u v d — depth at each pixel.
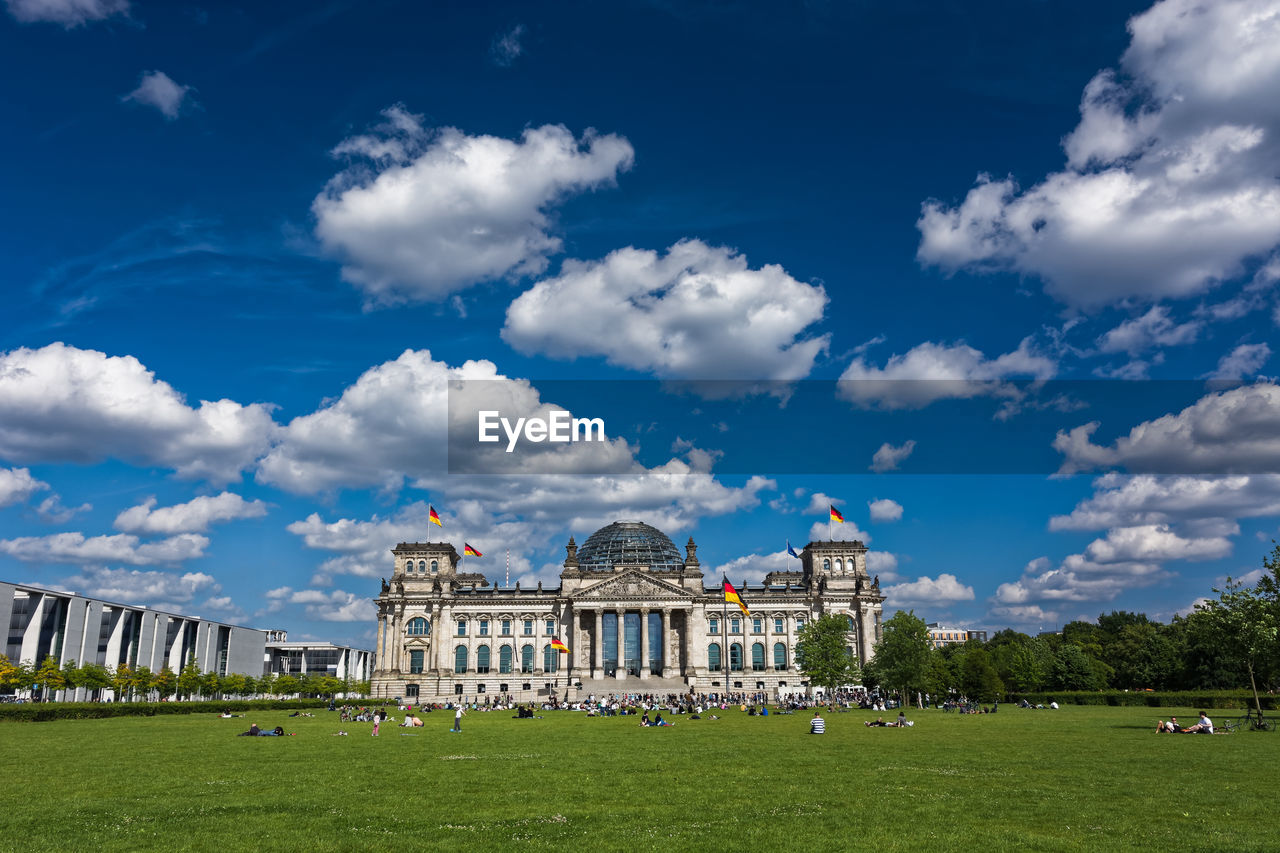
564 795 43.66
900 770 53.03
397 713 143.62
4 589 153.38
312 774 52.44
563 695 197.88
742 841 32.69
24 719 108.00
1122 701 153.25
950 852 30.86
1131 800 40.97
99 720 114.50
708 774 51.97
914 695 172.50
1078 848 31.25
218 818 37.31
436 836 33.62
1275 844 31.67
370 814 38.25
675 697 174.88
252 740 79.38
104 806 40.41
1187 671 176.50
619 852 31.05
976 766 54.81
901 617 152.12
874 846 31.73
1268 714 116.38
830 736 81.81
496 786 47.00
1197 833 33.53
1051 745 68.81
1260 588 93.88
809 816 37.44
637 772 53.22
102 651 179.75
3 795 43.97
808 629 167.75
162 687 180.50
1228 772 50.78
